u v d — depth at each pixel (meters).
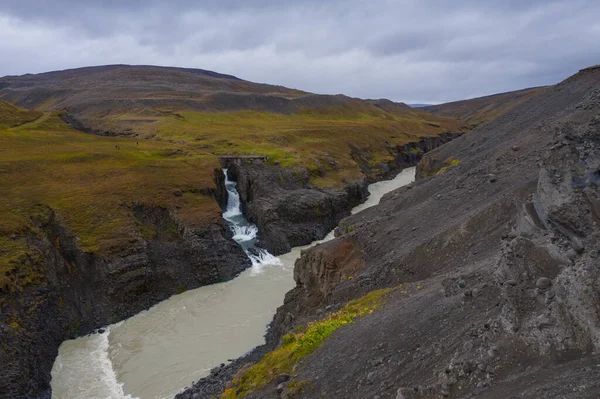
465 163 50.53
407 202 48.44
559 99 62.69
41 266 42.31
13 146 79.81
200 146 102.38
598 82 59.16
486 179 38.12
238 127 136.88
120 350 38.25
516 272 14.71
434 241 30.94
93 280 45.88
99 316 43.59
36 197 53.91
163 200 59.62
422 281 26.75
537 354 12.67
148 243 52.97
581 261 12.42
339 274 35.81
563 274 12.82
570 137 14.09
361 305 26.56
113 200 56.00
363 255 36.56
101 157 76.00
